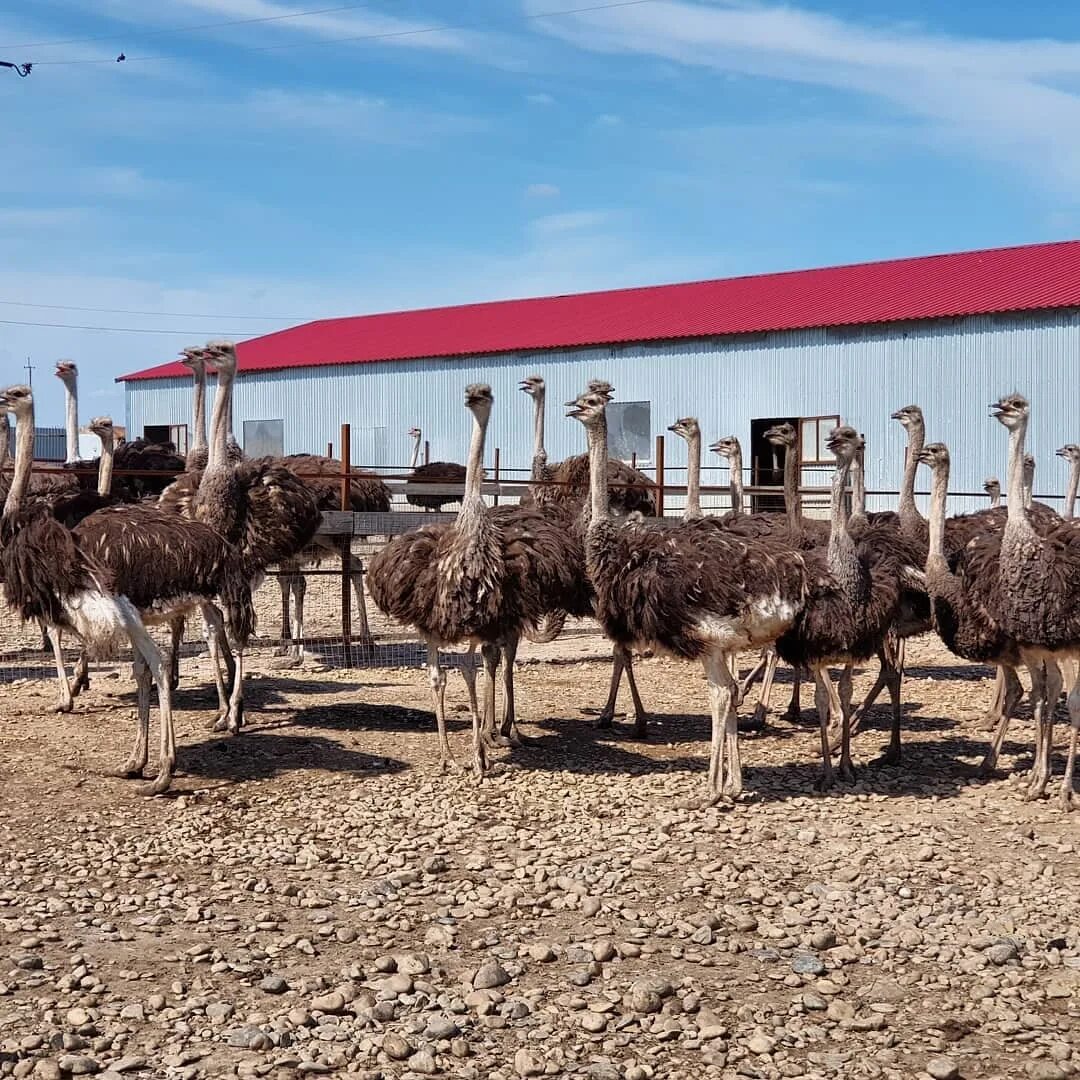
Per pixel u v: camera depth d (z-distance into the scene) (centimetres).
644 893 723
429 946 642
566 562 1004
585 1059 526
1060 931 670
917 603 1084
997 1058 532
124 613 905
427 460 3591
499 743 1082
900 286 3191
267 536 1192
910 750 1101
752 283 3697
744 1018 565
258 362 4109
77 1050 523
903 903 711
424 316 4425
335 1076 508
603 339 3338
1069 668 1234
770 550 892
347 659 1462
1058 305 2700
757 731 1166
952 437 2852
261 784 942
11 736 1062
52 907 687
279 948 634
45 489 1338
